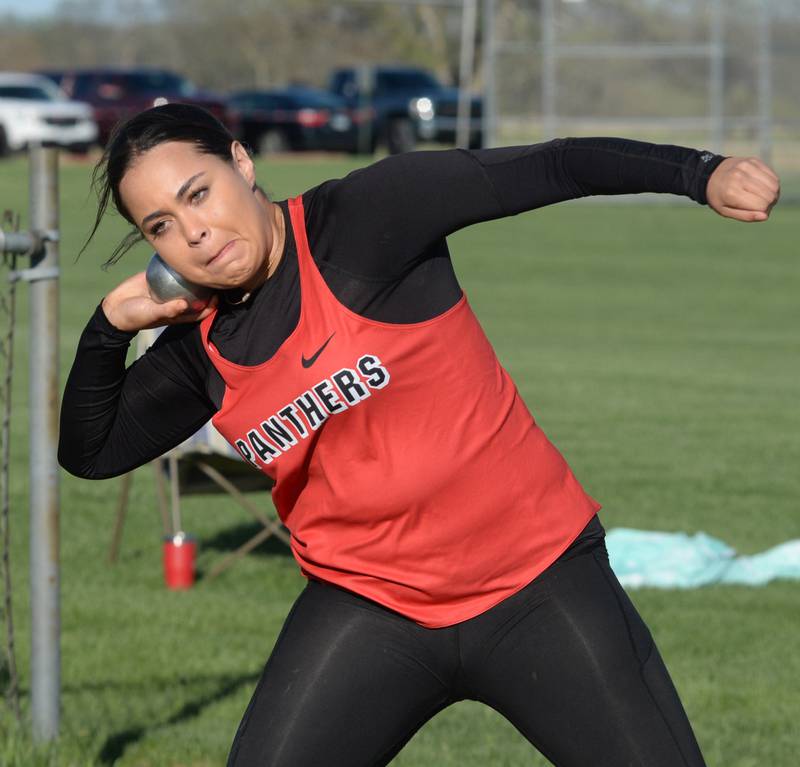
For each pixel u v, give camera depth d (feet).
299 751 34.45
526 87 348.18
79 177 289.74
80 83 458.09
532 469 35.09
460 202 32.12
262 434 34.81
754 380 160.86
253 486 90.43
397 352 33.27
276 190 282.97
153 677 68.90
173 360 36.50
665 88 346.95
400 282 33.19
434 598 34.81
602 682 33.94
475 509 34.42
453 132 458.09
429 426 34.01
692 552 87.71
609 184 31.35
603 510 103.14
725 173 29.78
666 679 34.60
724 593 84.28
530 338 189.47
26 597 81.35
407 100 458.09
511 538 34.73
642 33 345.51
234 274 32.65
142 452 38.22
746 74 345.92
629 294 229.86
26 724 56.95
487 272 249.75
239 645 74.54
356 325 33.06
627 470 115.85
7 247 52.11
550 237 289.74
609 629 34.27
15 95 429.38
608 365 169.17
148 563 90.63
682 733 34.01
